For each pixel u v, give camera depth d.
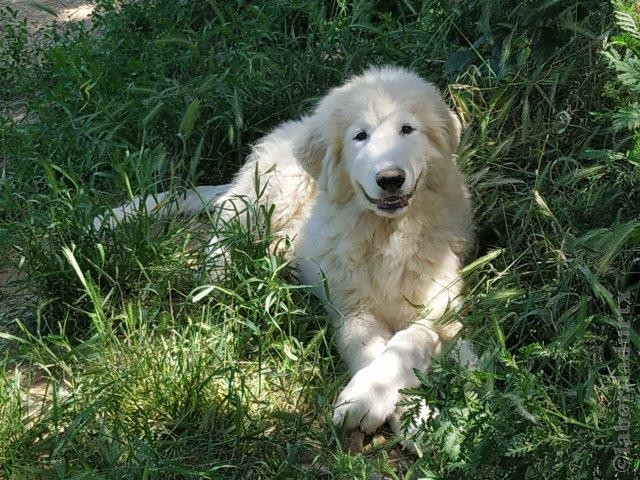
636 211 3.25
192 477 2.99
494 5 3.58
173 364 3.18
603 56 3.44
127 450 2.97
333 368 3.22
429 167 3.29
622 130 3.38
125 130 3.90
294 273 3.46
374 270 3.31
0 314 3.36
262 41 4.18
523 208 3.34
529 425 2.79
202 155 3.88
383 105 3.25
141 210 3.45
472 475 2.81
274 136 3.66
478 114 3.54
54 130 3.91
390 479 2.99
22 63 4.51
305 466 3.02
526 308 3.13
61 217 3.44
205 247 3.43
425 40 3.92
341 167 3.31
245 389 3.17
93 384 3.13
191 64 4.05
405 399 2.92
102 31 4.51
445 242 3.33
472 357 3.12
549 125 3.49
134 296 3.41
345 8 4.20
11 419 3.07
